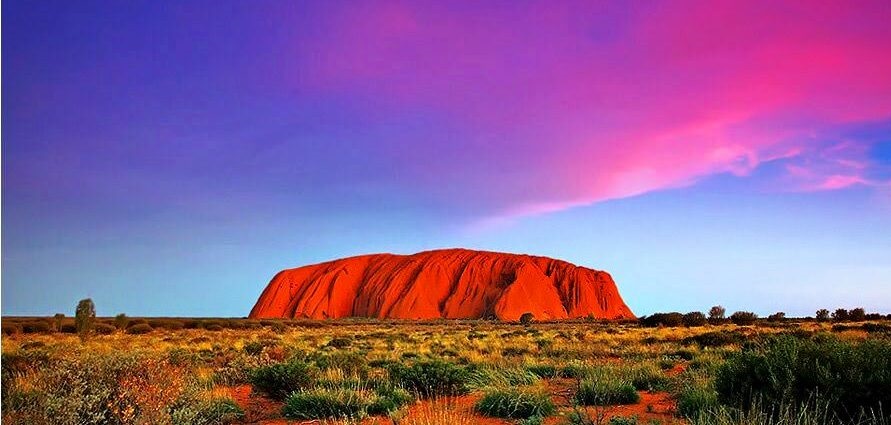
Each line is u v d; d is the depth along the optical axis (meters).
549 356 22.12
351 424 8.87
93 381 8.02
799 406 7.70
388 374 13.52
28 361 13.49
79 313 41.31
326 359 15.49
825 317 80.25
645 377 13.04
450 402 10.92
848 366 7.99
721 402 8.84
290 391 11.71
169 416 7.61
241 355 19.12
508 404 9.78
